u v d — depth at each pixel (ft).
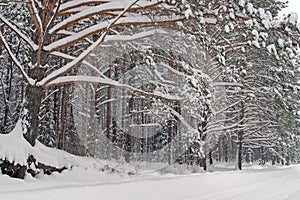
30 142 28.73
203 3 28.32
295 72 42.96
